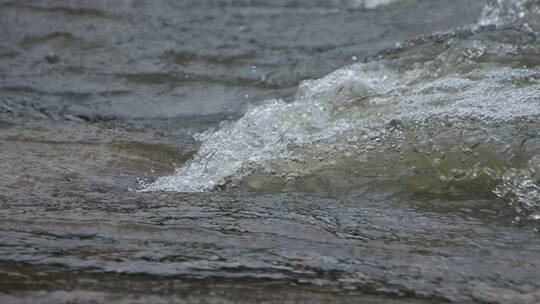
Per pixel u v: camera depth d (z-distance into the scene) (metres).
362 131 14.68
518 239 11.15
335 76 19.77
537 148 13.11
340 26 27.95
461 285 9.65
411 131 14.25
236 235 11.14
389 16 28.73
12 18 29.02
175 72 23.83
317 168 13.84
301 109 17.20
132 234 11.19
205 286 9.44
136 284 9.44
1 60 25.27
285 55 24.86
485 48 20.14
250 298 9.14
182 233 11.22
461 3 29.19
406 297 9.28
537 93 15.40
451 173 13.27
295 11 30.16
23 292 9.09
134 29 28.11
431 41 21.92
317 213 12.12
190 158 16.11
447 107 15.27
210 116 20.22
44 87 23.02
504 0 25.11
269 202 12.72
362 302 9.12
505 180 12.93
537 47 20.00
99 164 15.34
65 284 9.36
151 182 14.32
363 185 13.31
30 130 17.95
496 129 13.78
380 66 20.56
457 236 11.24
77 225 11.49
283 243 10.89
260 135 16.03
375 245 10.84
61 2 30.66
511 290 9.54
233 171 14.23
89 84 23.25
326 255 10.49
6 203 12.70
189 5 31.14
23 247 10.59
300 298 9.18
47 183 14.02
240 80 22.88
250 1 31.86
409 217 11.98
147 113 20.78
